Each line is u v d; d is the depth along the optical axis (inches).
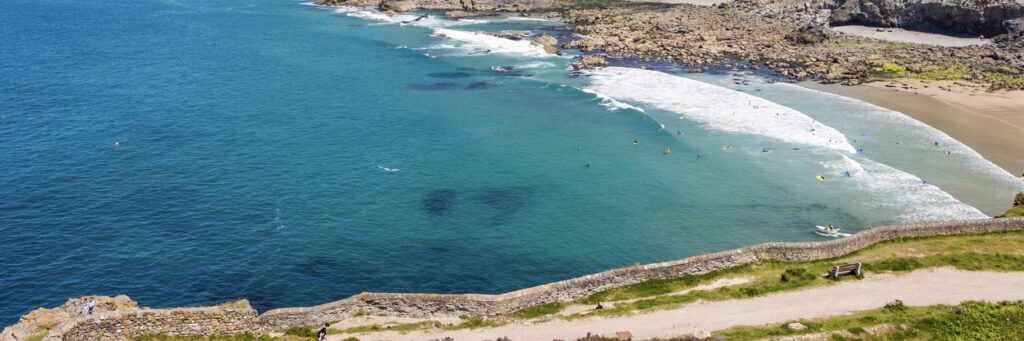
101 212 2513.5
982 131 3304.6
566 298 1593.3
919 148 3095.5
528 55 5201.8
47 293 2015.3
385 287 2076.8
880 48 5187.0
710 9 7185.0
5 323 1876.2
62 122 3523.6
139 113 3700.8
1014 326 1379.2
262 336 1425.9
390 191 2726.4
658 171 2903.5
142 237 2342.5
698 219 2474.2
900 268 1681.8
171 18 7160.4
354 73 4635.8
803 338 1334.9
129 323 1354.6
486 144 3250.5
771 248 1758.1
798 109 3710.6
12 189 2682.1
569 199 2652.6
